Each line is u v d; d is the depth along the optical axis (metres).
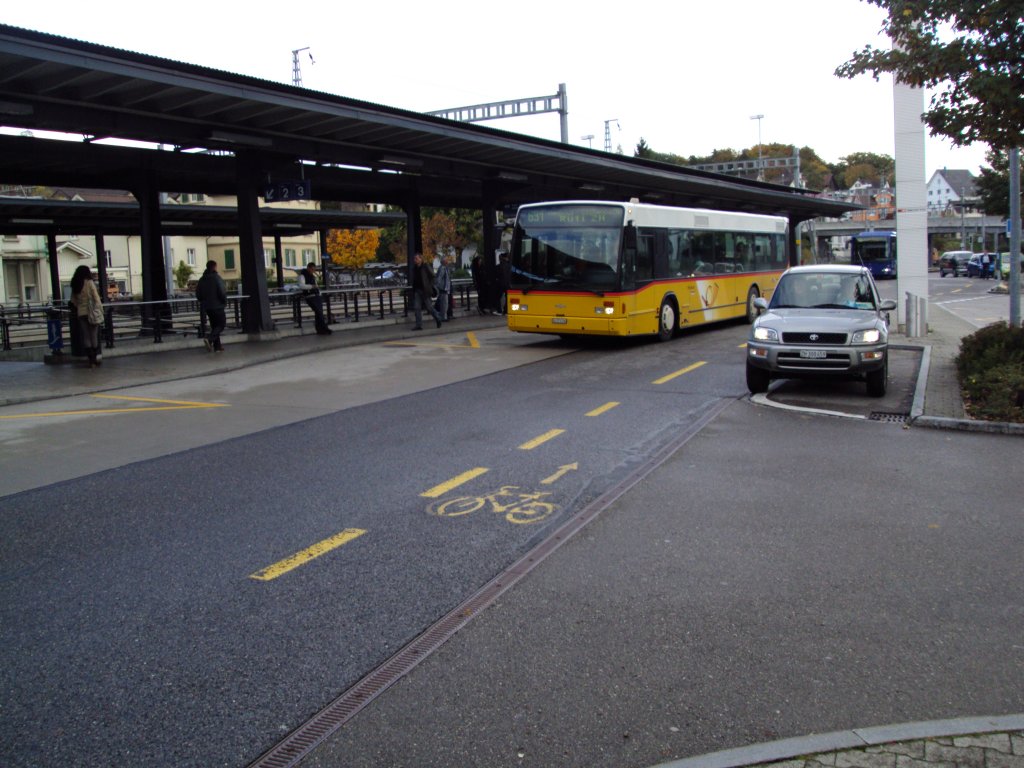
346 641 4.38
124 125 15.95
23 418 11.12
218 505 6.86
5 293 51.06
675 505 6.69
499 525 6.23
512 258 17.69
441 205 32.19
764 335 11.62
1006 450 8.46
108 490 7.42
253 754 3.40
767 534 5.98
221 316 17.80
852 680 3.92
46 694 3.90
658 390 12.37
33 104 14.46
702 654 4.20
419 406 11.35
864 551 5.61
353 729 3.57
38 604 4.92
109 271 60.19
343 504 6.81
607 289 16.83
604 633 4.44
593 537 5.95
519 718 3.63
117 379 14.16
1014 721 3.48
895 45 11.54
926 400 10.87
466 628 4.52
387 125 18.00
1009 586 5.00
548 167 25.44
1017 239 16.22
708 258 20.98
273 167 20.20
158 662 4.19
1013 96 10.47
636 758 3.32
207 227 35.47
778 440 9.02
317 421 10.46
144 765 3.34
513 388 12.75
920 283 18.66
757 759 3.26
